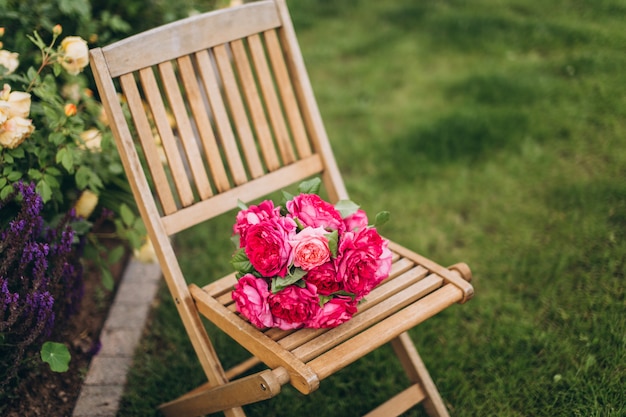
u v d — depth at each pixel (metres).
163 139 1.71
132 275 2.51
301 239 1.40
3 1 2.03
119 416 1.96
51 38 2.20
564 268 2.46
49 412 1.93
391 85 3.88
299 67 1.91
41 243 1.70
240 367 2.02
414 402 1.89
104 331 2.25
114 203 2.17
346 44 4.43
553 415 1.91
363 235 1.43
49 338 1.84
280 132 1.89
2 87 1.81
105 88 1.61
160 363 2.17
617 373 1.97
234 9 1.80
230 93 1.81
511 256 2.57
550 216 2.76
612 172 2.96
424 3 4.95
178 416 1.89
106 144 2.00
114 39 2.49
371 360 2.16
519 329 2.21
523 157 3.13
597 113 3.39
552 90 3.60
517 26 4.40
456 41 4.32
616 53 3.93
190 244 2.74
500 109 3.48
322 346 1.42
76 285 1.93
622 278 2.37
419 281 1.62
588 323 2.19
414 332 2.26
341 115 3.62
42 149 1.83
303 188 1.57
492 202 2.89
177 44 1.71
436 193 2.97
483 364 2.10
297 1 5.09
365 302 1.52
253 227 1.43
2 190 1.69
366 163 3.21
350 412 2.00
